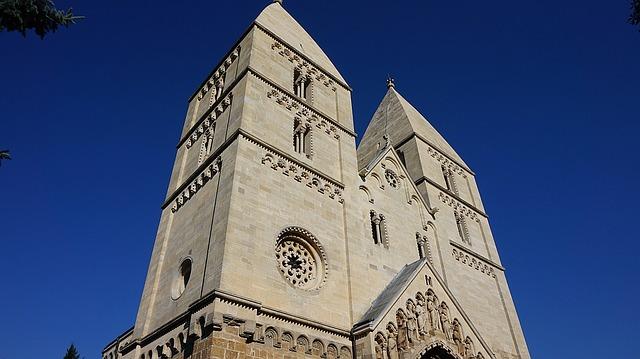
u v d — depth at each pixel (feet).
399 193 137.18
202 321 70.49
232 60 132.77
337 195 111.14
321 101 132.57
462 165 182.80
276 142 105.09
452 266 135.13
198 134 124.67
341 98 140.87
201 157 114.42
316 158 113.91
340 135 127.75
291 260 91.15
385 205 127.65
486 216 172.24
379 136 183.42
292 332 78.33
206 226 89.35
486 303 138.92
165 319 86.99
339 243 101.96
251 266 79.15
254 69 114.52
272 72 121.08
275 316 77.56
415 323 93.61
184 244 96.02
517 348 135.54
